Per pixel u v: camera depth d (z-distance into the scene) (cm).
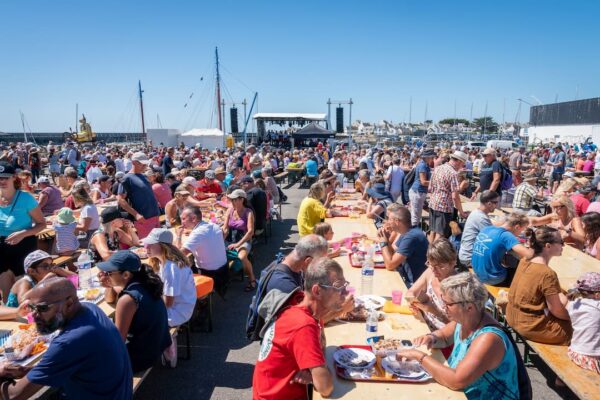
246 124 3091
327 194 898
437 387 243
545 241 379
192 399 372
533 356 448
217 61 3875
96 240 545
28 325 337
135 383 321
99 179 1015
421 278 391
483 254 482
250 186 857
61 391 272
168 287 404
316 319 245
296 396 234
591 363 321
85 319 250
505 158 1625
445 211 726
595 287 321
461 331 256
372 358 268
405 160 1927
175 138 3544
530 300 366
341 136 4144
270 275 324
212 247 525
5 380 267
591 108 4478
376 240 584
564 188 835
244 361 436
